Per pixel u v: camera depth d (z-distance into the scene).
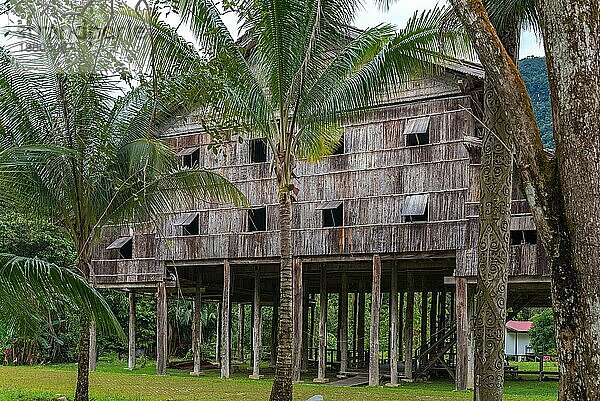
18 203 13.52
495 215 10.12
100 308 8.95
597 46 4.56
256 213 25.41
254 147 25.11
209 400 17.28
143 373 27.03
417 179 21.42
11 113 13.62
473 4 5.34
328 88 14.27
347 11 13.51
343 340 26.09
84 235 14.66
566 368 4.61
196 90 11.12
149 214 14.90
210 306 45.38
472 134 20.64
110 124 14.35
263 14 13.16
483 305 10.04
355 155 22.56
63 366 32.66
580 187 4.59
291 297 14.95
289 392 14.46
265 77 14.74
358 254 22.12
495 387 9.84
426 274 27.88
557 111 4.74
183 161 25.95
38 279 8.52
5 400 15.45
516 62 10.12
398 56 13.53
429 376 25.84
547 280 19.08
